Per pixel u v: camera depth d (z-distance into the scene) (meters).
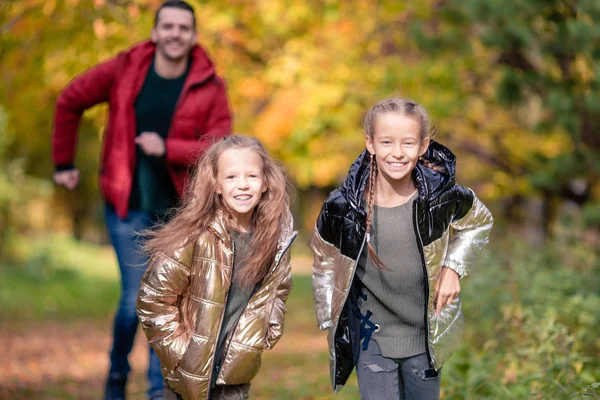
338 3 16.16
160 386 7.55
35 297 22.88
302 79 16.73
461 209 5.58
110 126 8.05
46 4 13.02
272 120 16.92
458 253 5.59
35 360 12.91
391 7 16.25
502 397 6.82
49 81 15.70
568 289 9.69
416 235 5.46
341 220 5.56
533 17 14.06
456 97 17.36
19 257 30.27
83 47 14.09
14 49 14.84
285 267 5.82
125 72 8.07
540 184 14.85
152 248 5.65
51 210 44.84
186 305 5.74
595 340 8.21
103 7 13.08
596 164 14.02
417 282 5.58
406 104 5.44
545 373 6.84
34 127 18.70
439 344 5.59
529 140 18.72
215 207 5.71
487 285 9.80
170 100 8.02
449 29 16.44
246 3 15.81
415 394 5.72
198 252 5.62
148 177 7.93
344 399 8.66
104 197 8.02
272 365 12.67
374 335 5.71
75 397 9.89
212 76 8.16
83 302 23.00
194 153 7.75
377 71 17.44
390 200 5.60
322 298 5.76
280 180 5.81
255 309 5.76
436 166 5.63
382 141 5.41
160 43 7.94
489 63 17.34
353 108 17.27
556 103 13.86
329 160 17.36
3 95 16.31
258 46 17.27
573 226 13.62
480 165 22.72
